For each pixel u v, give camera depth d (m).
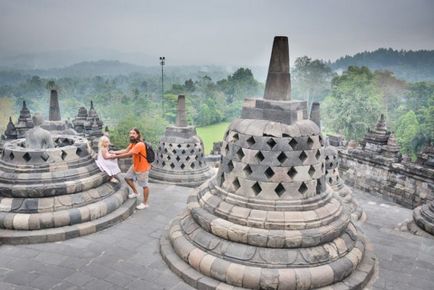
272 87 8.27
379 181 20.59
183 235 8.73
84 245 9.38
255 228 7.71
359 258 7.99
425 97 67.62
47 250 9.06
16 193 9.74
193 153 19.03
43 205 9.77
